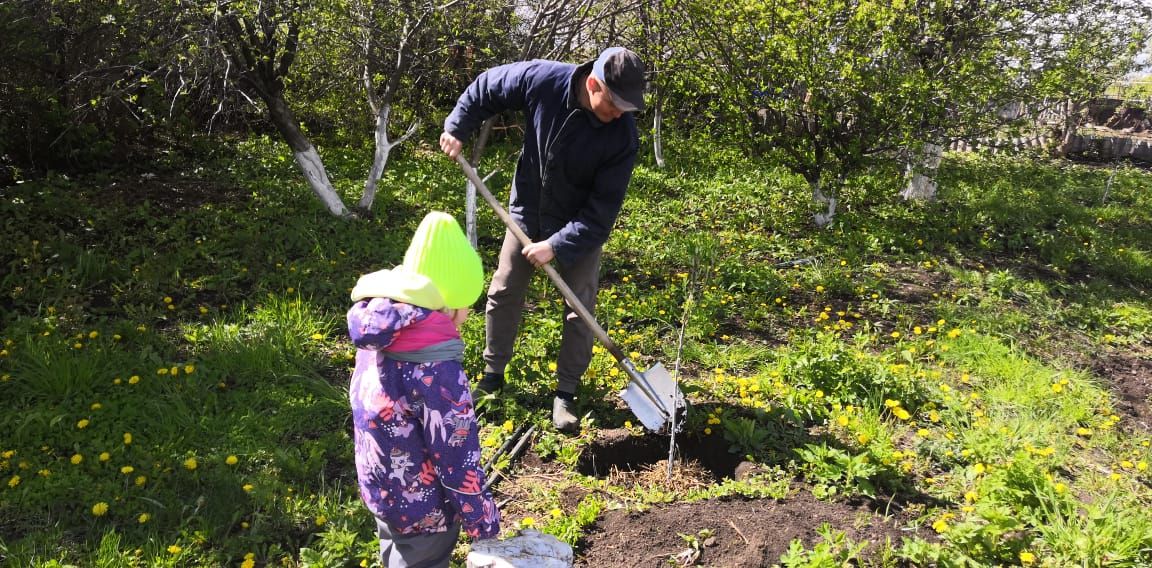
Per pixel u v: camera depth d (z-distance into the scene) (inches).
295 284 217.6
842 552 116.9
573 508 129.5
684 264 261.9
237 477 130.3
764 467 142.2
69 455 135.6
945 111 303.3
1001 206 358.0
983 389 181.2
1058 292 259.4
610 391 168.6
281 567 113.9
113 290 205.9
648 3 292.7
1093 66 334.3
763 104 311.0
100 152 327.3
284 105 275.4
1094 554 119.0
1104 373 199.5
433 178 362.3
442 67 284.0
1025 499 132.7
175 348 175.9
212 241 245.4
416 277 80.8
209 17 239.5
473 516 83.3
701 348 194.7
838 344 187.5
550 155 137.7
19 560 109.1
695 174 401.1
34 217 259.3
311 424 149.1
